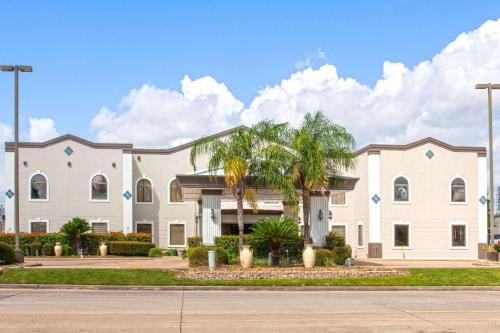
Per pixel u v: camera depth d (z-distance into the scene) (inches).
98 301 627.8
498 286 856.9
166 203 1638.8
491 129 1221.1
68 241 1438.2
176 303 617.9
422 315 532.1
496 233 3233.3
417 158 1676.9
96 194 1584.6
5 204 1550.2
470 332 443.2
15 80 1065.5
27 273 837.8
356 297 705.6
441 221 1665.8
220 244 1059.9
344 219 1738.4
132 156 1626.5
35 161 1568.7
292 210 1088.2
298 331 441.4
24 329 437.1
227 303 621.6
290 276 887.7
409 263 1267.2
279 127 1019.3
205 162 1651.1
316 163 986.7
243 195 1031.6
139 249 1427.2
